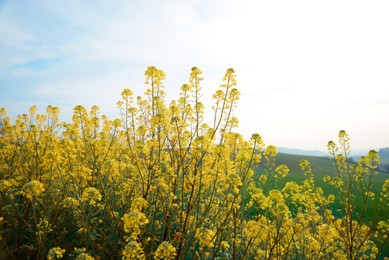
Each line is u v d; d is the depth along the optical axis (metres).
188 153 5.44
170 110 5.36
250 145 5.01
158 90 6.37
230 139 5.72
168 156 5.67
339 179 6.67
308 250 5.71
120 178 6.41
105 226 5.69
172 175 4.96
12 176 7.01
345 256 6.21
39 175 6.25
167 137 5.11
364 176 6.19
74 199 4.75
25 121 9.49
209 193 5.20
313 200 6.49
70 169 5.58
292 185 6.34
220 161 4.85
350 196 6.06
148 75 6.29
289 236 5.83
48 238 5.66
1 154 7.51
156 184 4.84
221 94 5.89
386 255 7.30
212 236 4.45
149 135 6.21
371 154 5.91
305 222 5.98
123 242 4.93
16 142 8.92
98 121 8.08
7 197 5.61
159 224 5.43
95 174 6.32
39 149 6.61
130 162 6.91
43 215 5.33
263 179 7.01
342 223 6.91
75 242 5.53
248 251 5.41
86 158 7.11
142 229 4.34
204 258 5.11
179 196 5.23
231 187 4.88
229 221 5.00
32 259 5.28
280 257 5.27
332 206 9.49
